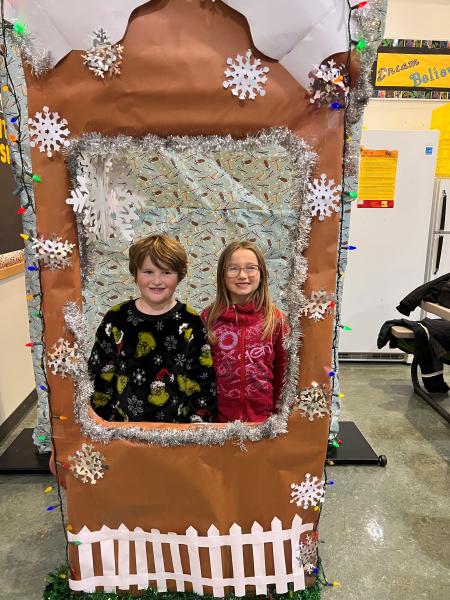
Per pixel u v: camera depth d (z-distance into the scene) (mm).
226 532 1341
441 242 3402
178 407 1354
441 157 3590
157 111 1079
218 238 1926
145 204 1867
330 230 1152
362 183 3236
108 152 1116
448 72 3871
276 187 1878
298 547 1371
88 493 1318
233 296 1434
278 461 1297
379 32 1086
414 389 3043
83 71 1054
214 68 1051
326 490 1993
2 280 2467
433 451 2322
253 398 1445
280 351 1412
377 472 2133
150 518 1342
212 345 1438
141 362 1339
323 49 1032
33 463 2143
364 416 2709
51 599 1404
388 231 3318
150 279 1289
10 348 2545
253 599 1399
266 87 1067
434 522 1797
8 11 1024
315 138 1098
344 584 1496
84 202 1134
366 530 1749
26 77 1060
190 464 1286
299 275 1168
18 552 1641
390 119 3980
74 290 1189
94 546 1365
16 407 2588
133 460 1286
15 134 1340
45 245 1148
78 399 1243
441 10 3768
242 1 1007
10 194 2535
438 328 2904
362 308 3453
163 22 1033
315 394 1243
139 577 1389
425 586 1489
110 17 1018
